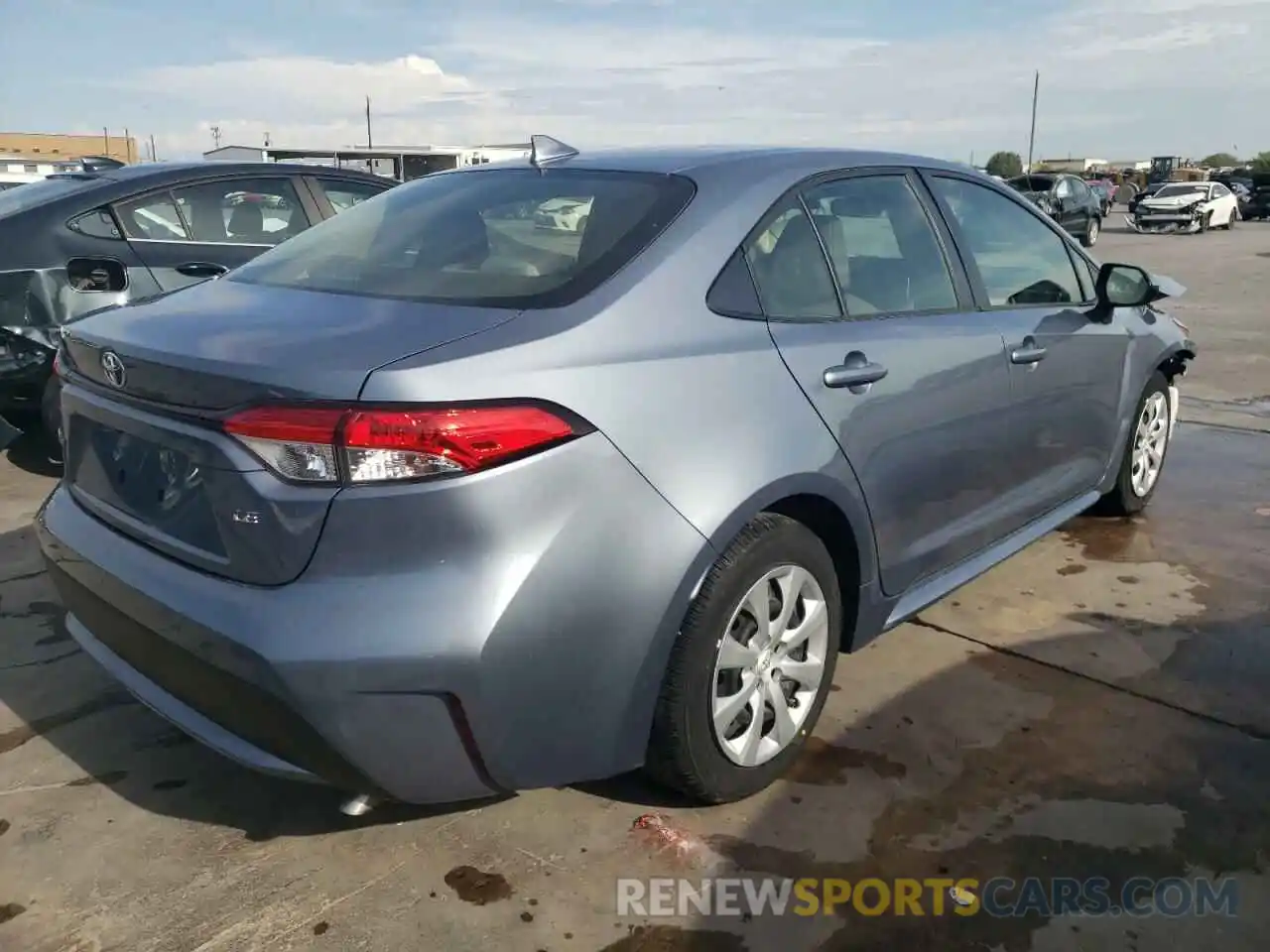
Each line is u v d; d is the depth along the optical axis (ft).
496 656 6.79
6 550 14.37
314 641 6.61
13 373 17.02
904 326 10.02
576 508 7.06
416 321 7.48
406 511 6.61
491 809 8.80
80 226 17.42
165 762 9.51
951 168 11.68
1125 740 9.78
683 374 7.82
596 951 7.27
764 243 9.01
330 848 8.33
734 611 8.13
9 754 9.61
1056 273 13.01
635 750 7.87
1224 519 15.88
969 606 12.76
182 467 7.44
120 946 7.29
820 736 9.84
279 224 19.74
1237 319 37.55
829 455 8.77
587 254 8.29
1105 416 13.85
